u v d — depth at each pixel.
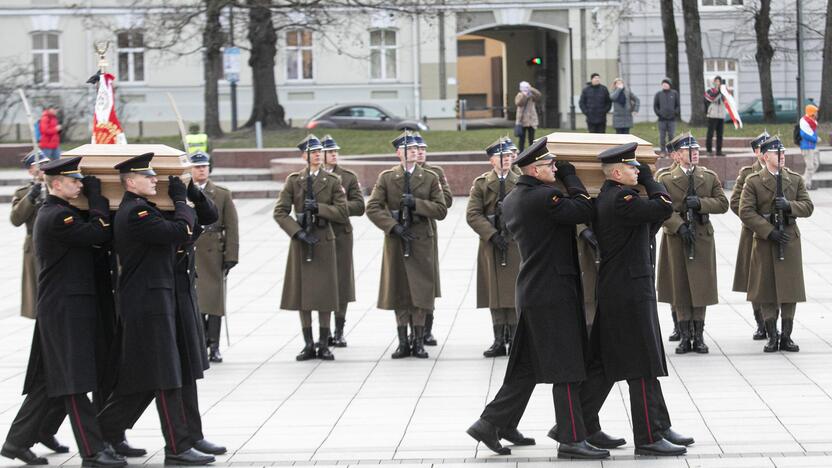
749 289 15.09
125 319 10.33
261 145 41.44
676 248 15.02
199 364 10.85
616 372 10.32
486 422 10.43
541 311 10.27
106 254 10.66
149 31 46.59
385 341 16.38
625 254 10.32
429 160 35.84
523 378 10.47
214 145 42.31
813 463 9.67
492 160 15.12
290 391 13.40
